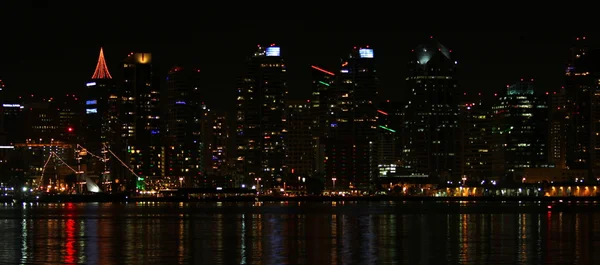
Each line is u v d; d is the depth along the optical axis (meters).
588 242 178.62
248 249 164.38
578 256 150.75
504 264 139.88
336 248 166.50
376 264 140.25
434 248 166.25
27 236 197.00
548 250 161.25
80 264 140.12
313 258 148.75
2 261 144.00
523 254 154.38
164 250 162.25
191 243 177.50
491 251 160.00
